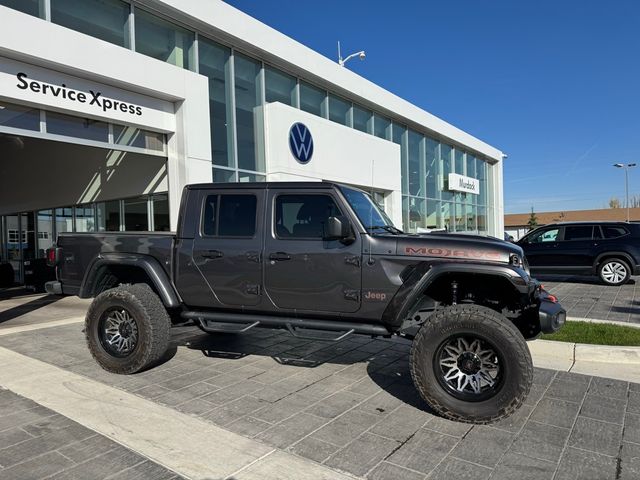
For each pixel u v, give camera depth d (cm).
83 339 678
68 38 823
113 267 556
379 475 303
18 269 1703
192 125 1045
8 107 801
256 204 489
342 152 1534
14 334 714
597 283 1283
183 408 414
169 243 521
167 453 332
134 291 513
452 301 460
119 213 1262
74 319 841
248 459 323
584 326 660
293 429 371
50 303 1087
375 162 1702
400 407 418
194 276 505
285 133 1304
